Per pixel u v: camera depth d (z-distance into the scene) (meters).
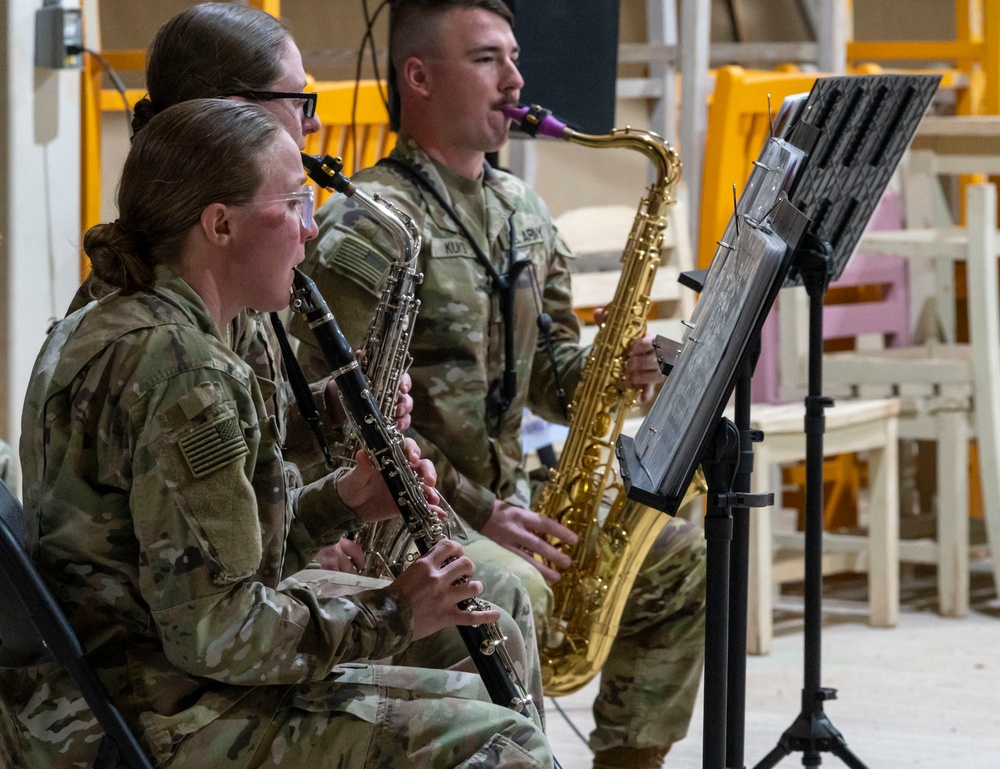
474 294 8.22
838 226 7.81
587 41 10.71
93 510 5.19
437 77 8.29
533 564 7.84
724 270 5.94
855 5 20.05
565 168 15.75
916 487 15.43
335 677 5.61
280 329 6.92
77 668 5.06
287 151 5.52
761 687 11.01
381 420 6.11
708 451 5.88
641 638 8.64
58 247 10.91
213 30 6.71
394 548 7.48
